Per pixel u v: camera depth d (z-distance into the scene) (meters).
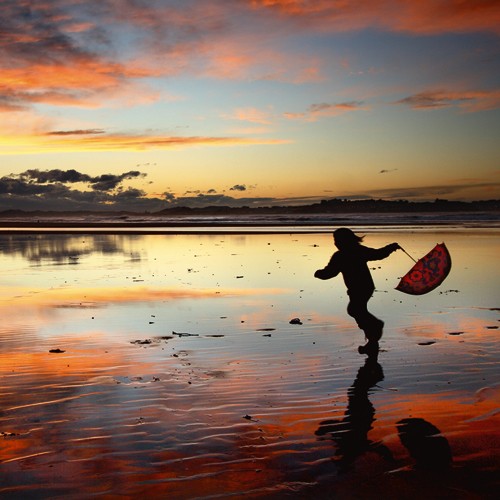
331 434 4.88
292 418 5.27
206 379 6.54
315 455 4.45
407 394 5.92
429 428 4.97
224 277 16.47
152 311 11.12
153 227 60.94
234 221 86.19
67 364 7.21
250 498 3.77
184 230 50.94
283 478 4.06
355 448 4.57
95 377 6.63
